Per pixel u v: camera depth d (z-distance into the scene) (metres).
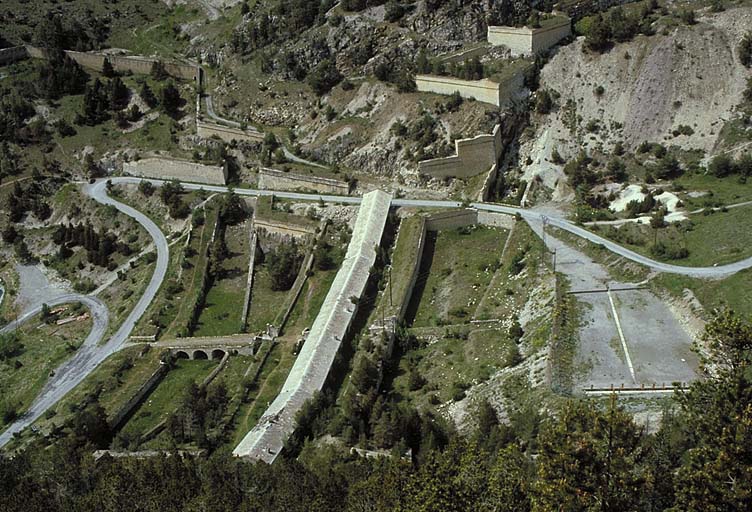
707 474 68.38
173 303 171.25
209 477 100.56
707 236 148.38
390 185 187.88
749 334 77.94
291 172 196.00
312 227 180.62
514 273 153.75
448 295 156.62
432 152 186.25
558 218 167.00
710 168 174.12
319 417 125.69
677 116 187.38
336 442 119.81
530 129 193.50
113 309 177.00
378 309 151.88
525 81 197.12
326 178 191.25
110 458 114.31
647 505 71.75
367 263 162.38
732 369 78.62
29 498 100.25
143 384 147.62
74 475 107.69
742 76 188.75
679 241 149.50
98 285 188.62
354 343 144.38
